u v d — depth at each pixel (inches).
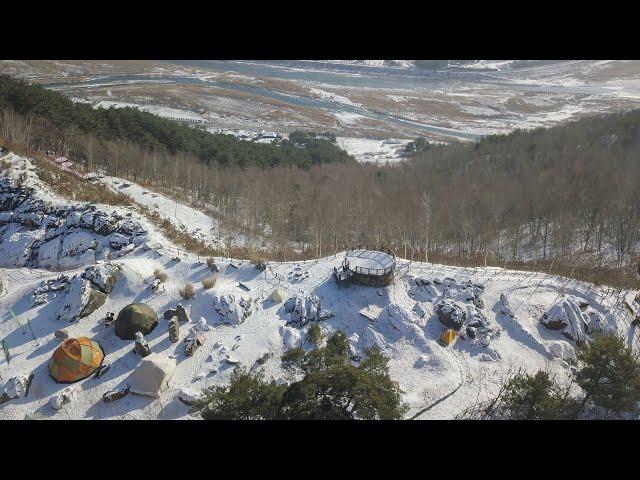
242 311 1892.2
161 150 4069.9
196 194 3535.9
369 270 2021.4
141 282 2049.7
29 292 2028.8
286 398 1244.5
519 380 1467.8
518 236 2999.5
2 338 1815.9
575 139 4217.5
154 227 2536.9
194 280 2095.2
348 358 1638.8
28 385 1605.6
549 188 3363.7
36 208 2497.5
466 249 2891.2
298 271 2126.0
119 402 1567.4
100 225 2365.9
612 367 1365.7
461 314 1894.7
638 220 2854.3
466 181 3745.1
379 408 1214.9
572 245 2886.3
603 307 2015.3
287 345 1775.3
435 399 1589.6
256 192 3395.7
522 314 1966.0
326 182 3964.1
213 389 1508.4
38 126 3462.1
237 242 2795.3
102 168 3511.3
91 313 1916.8
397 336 1840.6
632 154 3587.6
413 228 2974.9
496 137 4953.3
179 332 1812.3
